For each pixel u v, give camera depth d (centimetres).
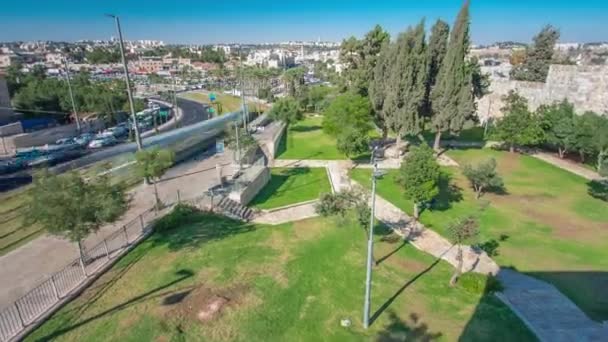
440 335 1174
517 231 2012
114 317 1143
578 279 1553
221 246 1680
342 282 1466
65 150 4262
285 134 4647
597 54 8231
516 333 1191
